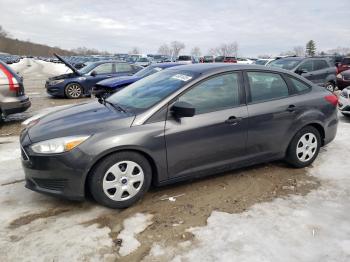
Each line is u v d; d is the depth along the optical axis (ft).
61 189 10.79
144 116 11.37
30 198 12.20
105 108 12.85
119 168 11.09
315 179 13.98
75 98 40.78
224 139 12.60
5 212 11.20
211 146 12.41
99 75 41.81
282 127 13.93
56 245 9.43
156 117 11.48
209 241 9.61
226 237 9.78
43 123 12.18
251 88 13.41
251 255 8.99
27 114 28.89
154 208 11.52
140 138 11.03
